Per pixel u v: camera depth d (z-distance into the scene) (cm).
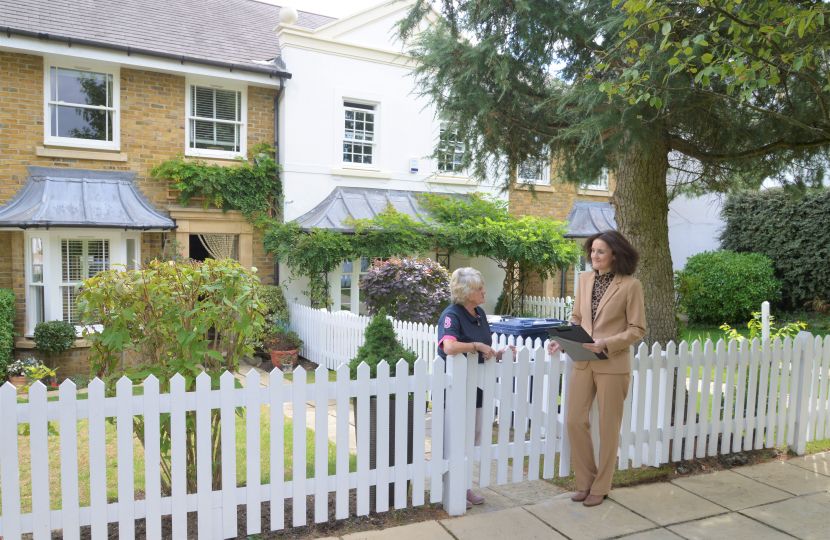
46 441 288
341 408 348
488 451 394
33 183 913
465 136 575
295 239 1030
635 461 450
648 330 547
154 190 1015
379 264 951
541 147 599
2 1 927
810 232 1401
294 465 337
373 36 1188
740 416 498
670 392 454
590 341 366
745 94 403
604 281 399
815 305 1421
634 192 546
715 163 573
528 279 1344
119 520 304
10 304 831
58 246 888
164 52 978
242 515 369
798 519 375
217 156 1067
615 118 440
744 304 1378
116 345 344
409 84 1238
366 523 359
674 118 502
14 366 830
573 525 360
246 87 1088
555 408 420
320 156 1138
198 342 362
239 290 368
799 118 487
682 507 391
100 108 966
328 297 1090
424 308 898
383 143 1215
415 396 370
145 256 997
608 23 444
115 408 301
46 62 924
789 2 427
